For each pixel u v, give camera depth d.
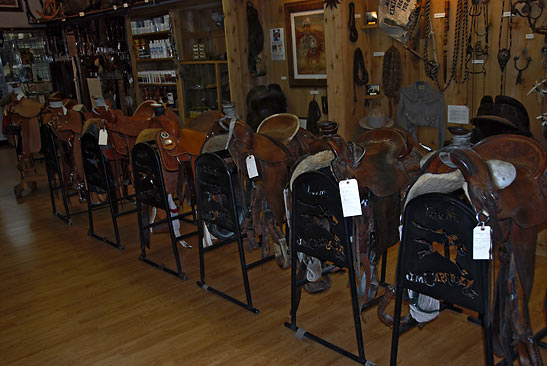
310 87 4.66
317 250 2.26
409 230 1.83
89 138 3.73
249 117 4.86
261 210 2.74
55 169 4.47
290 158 2.61
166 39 6.09
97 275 3.44
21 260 3.78
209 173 2.75
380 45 4.12
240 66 4.82
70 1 7.07
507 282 1.74
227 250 3.75
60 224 4.63
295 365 2.28
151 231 4.07
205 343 2.51
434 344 2.38
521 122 2.98
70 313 2.91
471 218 1.61
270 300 2.93
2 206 5.33
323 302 2.86
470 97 3.64
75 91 8.33
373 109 4.09
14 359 2.46
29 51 8.76
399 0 3.73
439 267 1.77
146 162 3.17
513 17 3.28
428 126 3.95
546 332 2.32
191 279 3.29
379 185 2.03
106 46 6.92
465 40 3.57
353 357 2.27
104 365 2.36
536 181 1.71
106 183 3.79
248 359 2.35
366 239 2.14
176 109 6.16
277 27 4.79
